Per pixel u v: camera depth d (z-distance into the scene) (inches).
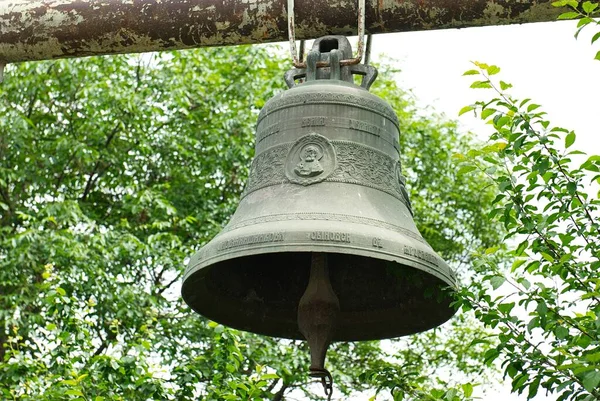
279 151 232.1
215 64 784.9
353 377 711.7
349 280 249.0
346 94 235.0
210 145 752.3
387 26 234.4
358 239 209.8
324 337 221.6
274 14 235.8
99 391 406.0
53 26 241.6
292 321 248.1
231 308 243.9
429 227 828.0
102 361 400.8
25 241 648.4
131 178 766.5
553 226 252.4
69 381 364.8
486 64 245.9
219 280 241.9
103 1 241.3
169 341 588.1
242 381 370.6
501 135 252.5
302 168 226.7
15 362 448.8
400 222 225.0
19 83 741.3
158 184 741.3
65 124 772.6
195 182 755.4
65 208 665.0
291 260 251.0
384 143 236.5
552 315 244.1
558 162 247.3
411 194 805.2
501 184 251.0
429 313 242.7
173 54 763.4
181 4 238.2
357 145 231.5
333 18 234.5
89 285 631.8
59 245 635.5
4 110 740.0
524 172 253.4
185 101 729.6
